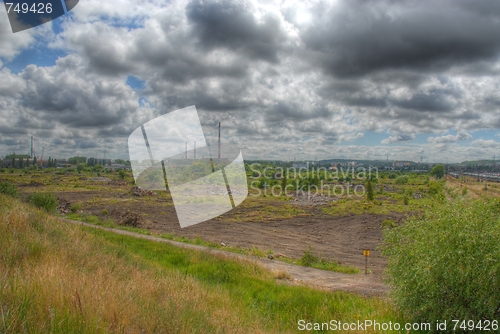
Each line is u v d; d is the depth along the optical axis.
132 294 5.15
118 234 18.36
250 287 10.06
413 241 7.27
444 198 7.41
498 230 5.96
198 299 6.39
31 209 12.08
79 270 5.98
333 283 13.16
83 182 65.31
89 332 3.20
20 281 3.88
